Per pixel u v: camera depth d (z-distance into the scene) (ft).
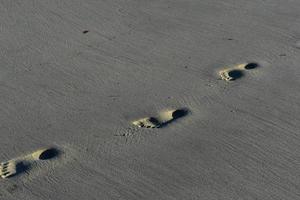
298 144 14.12
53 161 13.67
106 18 20.02
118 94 16.05
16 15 20.26
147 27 19.47
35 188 12.87
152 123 14.92
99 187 12.89
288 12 20.35
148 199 12.53
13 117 15.17
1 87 16.39
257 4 20.95
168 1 21.20
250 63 17.42
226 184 12.92
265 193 12.66
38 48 18.28
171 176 13.17
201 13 20.39
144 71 17.07
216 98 15.84
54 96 15.99
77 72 17.04
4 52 18.07
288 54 17.87
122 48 18.22
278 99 15.79
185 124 14.85
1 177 13.16
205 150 13.96
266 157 13.73
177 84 16.46
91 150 13.99
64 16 20.15
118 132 14.60
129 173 13.28
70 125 14.87
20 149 14.06
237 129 14.66
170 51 18.06
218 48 18.21
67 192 12.76
